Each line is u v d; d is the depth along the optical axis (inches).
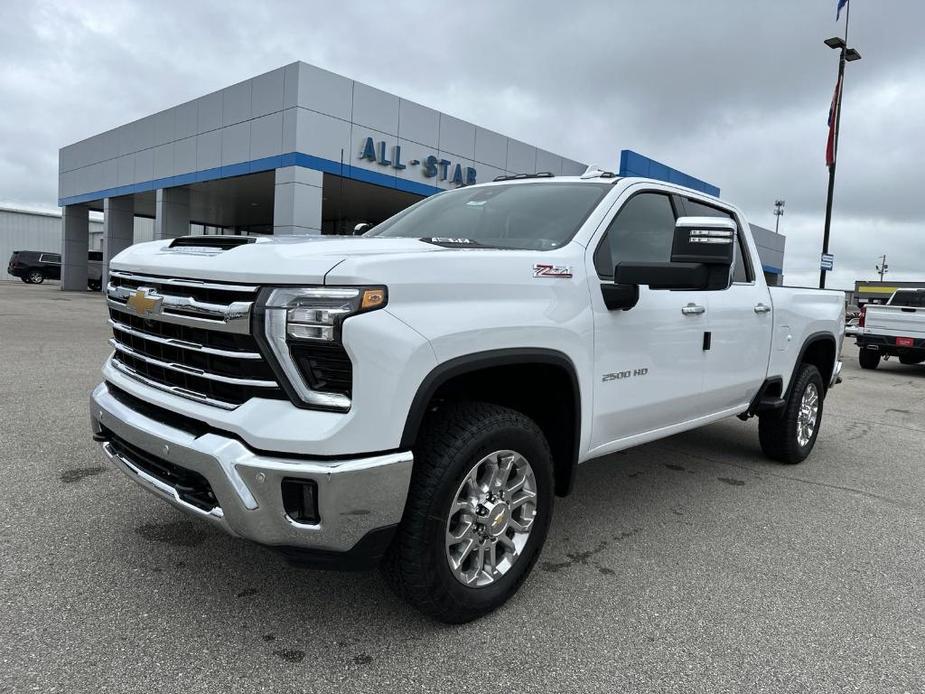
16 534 133.9
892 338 556.7
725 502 177.9
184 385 102.2
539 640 105.5
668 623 112.7
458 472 99.9
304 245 98.2
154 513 146.6
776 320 190.2
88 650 96.5
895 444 263.0
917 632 113.5
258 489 88.9
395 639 103.4
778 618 116.3
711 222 112.6
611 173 153.6
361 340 88.1
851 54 694.5
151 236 2049.7
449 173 886.4
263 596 114.1
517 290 110.4
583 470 203.8
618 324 130.7
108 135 1117.1
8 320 557.6
